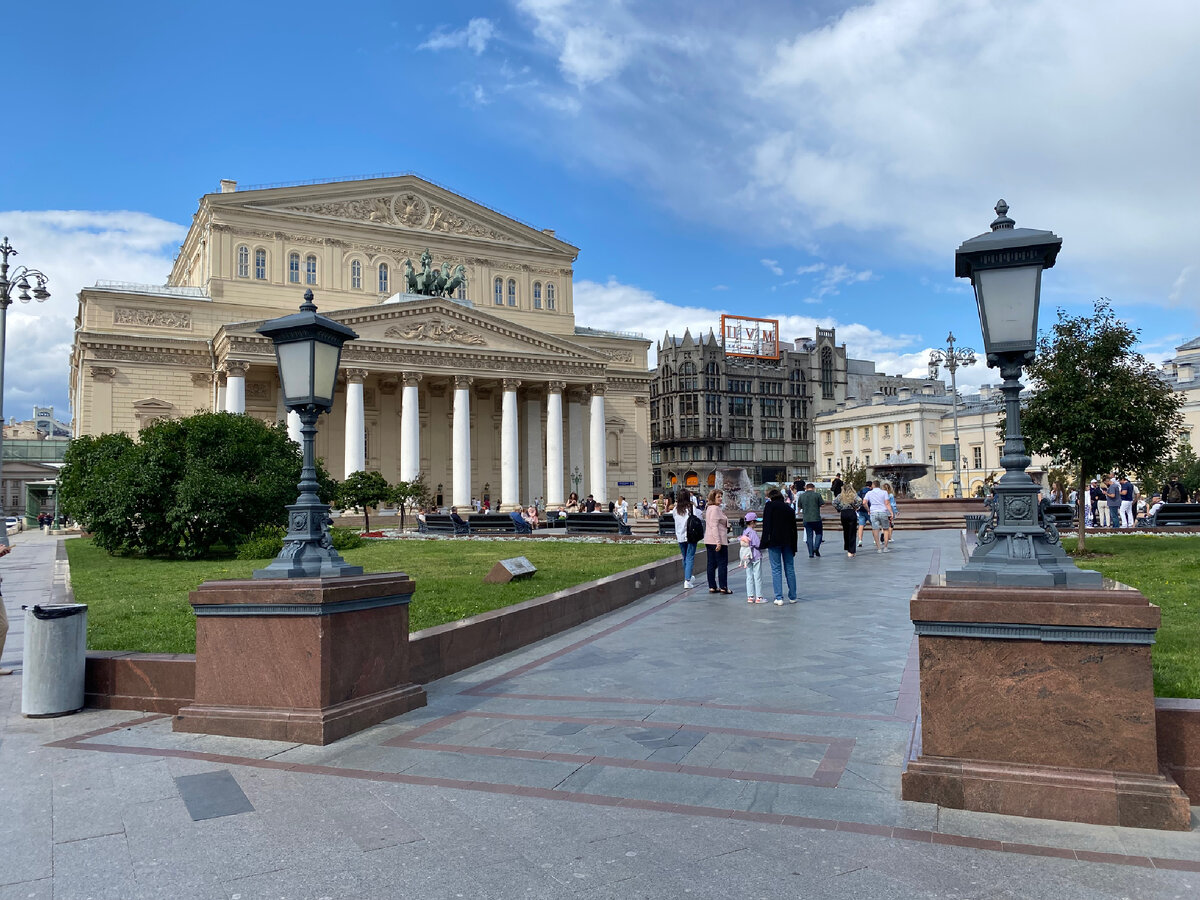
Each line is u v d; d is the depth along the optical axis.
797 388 118.88
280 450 31.81
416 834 4.88
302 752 6.57
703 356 110.38
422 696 8.10
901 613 12.99
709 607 14.48
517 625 11.20
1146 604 4.79
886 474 46.38
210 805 5.41
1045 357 19.88
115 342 54.69
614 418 74.75
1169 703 5.31
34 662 7.77
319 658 6.93
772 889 4.10
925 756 5.28
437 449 65.62
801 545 28.77
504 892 4.12
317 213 62.41
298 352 7.84
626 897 4.05
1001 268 5.69
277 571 7.36
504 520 39.25
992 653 5.12
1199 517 30.09
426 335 59.03
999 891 4.04
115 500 27.45
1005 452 5.66
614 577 15.03
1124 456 19.44
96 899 4.11
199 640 7.39
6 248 31.81
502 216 70.50
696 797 5.41
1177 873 4.20
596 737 6.85
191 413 56.66
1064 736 4.97
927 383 119.25
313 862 4.51
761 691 8.30
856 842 4.64
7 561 29.69
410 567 20.86
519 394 68.81
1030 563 5.29
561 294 73.06
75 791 5.72
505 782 5.78
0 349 31.20
